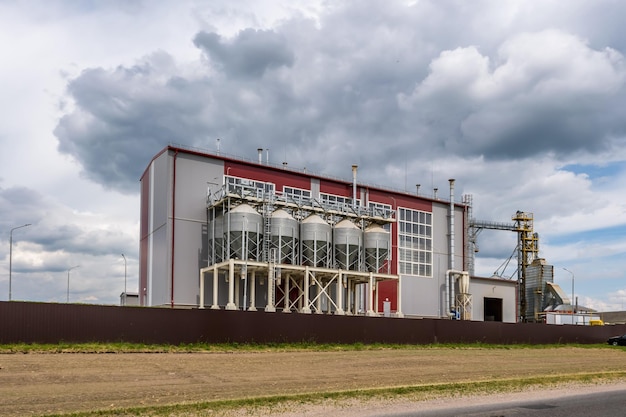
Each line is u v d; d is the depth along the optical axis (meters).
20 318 32.44
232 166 54.06
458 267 69.69
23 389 21.70
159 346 35.75
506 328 54.22
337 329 43.41
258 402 19.44
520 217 96.81
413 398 21.08
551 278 95.69
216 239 51.12
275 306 52.62
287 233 51.97
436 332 49.25
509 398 21.66
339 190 60.66
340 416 17.45
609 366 38.81
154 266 52.50
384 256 57.47
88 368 27.38
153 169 54.38
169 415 17.33
